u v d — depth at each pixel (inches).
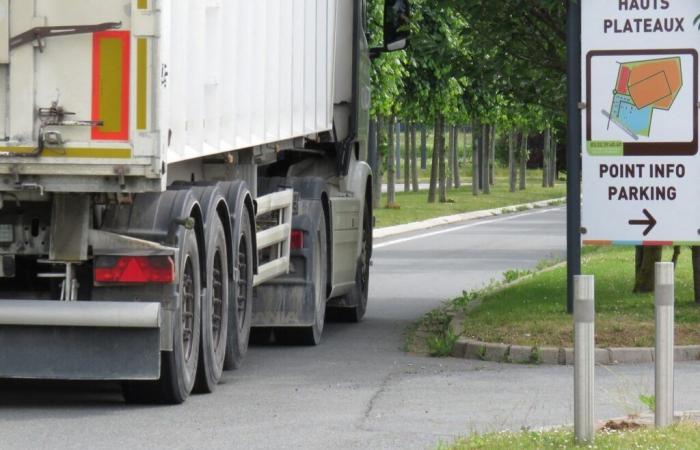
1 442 1057.5
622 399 1227.2
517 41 2059.5
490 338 1665.8
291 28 1720.0
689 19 1729.8
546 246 3895.2
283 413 1217.4
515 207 6850.4
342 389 1374.3
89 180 1135.6
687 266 2588.6
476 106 5812.0
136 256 1186.6
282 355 1665.8
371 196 2150.6
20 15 1125.1
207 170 1523.1
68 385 1371.8
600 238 1761.8
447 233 4596.5
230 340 1472.7
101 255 1188.5
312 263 1728.6
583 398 960.9
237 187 1457.9
